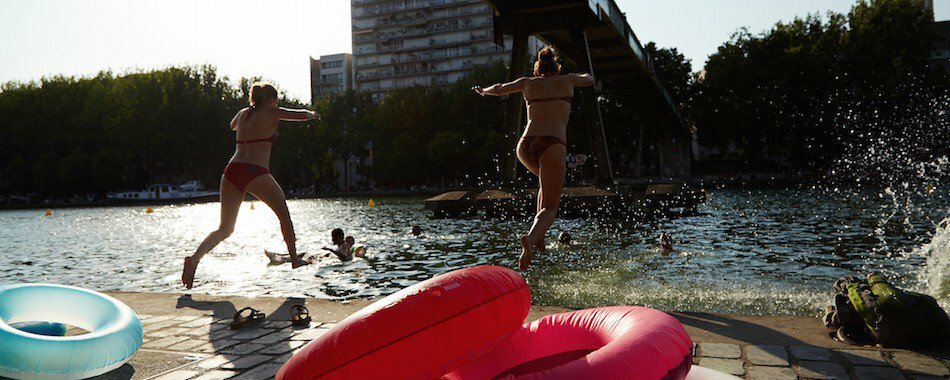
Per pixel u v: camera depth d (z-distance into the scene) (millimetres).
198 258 6906
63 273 11031
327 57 116438
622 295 7098
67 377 3811
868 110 47531
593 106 24531
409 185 70625
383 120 68625
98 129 70000
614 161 63500
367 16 111062
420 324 2605
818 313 5957
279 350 4520
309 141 75312
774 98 48594
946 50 68500
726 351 4102
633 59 33344
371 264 10734
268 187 7105
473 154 59844
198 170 73438
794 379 3541
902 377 3541
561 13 24078
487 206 22516
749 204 26500
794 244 11953
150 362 4285
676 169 54156
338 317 5570
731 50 52312
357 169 87125
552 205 5172
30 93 72062
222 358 4348
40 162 67500
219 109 71125
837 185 43062
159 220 30594
